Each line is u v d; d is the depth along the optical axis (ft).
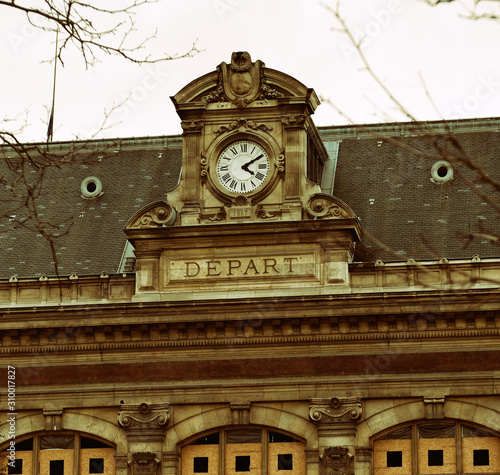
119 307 122.93
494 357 118.42
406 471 118.52
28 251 138.21
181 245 125.08
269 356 121.70
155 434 122.01
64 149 150.82
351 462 118.21
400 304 118.93
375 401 119.75
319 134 145.18
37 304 126.11
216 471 121.39
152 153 148.46
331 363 120.57
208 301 121.19
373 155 142.20
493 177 136.36
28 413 125.08
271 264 123.13
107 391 123.75
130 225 125.80
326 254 122.42
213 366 122.42
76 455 123.95
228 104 128.06
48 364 125.49
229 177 127.03
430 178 136.87
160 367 123.34
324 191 138.31
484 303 117.60
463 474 117.50
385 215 133.39
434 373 118.83
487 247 127.24
